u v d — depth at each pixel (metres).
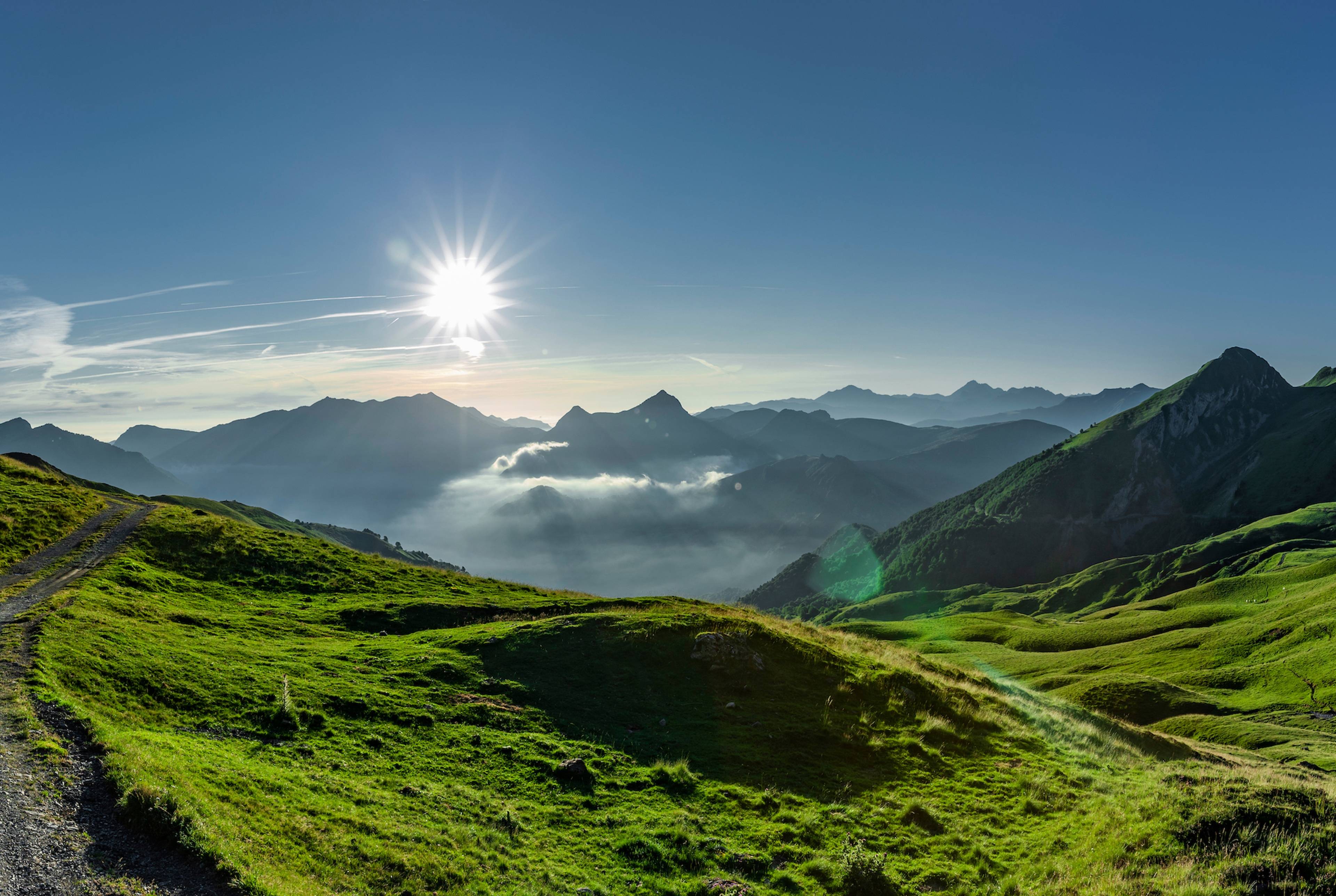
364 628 47.34
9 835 15.02
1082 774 30.98
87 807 16.92
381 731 27.73
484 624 48.28
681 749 30.12
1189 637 125.19
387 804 21.48
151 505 80.06
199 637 37.25
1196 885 18.55
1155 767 32.03
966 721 37.88
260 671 31.84
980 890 20.95
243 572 56.41
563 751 28.28
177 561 55.38
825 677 40.41
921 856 23.02
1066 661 129.25
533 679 35.97
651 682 37.06
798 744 31.83
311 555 62.88
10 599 39.72
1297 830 20.55
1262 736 68.44
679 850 21.89
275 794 20.09
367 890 16.47
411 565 68.00
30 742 19.83
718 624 45.22
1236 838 20.52
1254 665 102.94
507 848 20.39
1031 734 37.47
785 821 24.70
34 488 70.19
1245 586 175.12
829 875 21.19
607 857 21.19
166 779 18.61
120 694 26.09
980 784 29.58
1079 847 22.70
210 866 15.34
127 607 40.41
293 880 15.73
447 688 33.69
